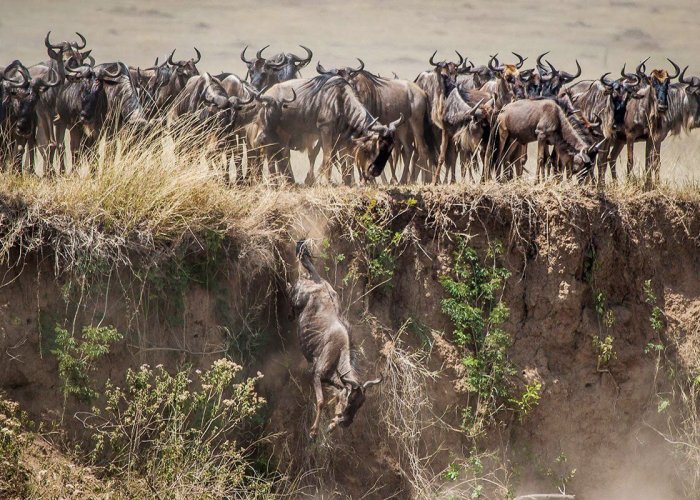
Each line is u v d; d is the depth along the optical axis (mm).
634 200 54688
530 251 51125
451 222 49719
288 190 49312
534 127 54562
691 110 64750
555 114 54094
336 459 45625
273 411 45312
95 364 42031
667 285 55156
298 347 46250
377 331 47312
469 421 48312
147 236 43250
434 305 49094
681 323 54594
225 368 42312
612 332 52125
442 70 62281
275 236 46031
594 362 51500
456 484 47344
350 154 54656
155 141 47281
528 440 49781
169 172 45094
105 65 55281
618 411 51719
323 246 46844
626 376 52156
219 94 52938
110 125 52812
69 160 63969
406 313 48656
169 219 44000
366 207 48219
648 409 52594
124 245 42688
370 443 46281
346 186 51000
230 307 45094
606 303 52312
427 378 47906
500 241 50656
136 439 40938
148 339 43250
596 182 55094
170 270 43750
